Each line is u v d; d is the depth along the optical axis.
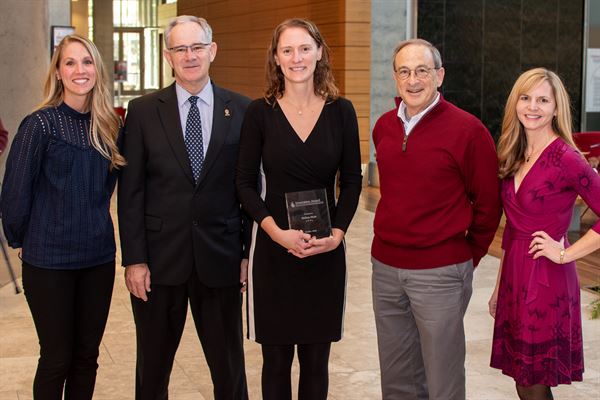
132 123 3.74
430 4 13.16
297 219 3.57
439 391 3.72
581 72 13.69
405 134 3.65
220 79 18.80
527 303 3.55
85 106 3.65
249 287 3.75
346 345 5.68
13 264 7.91
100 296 3.72
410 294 3.71
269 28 15.87
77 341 3.74
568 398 4.73
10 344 5.65
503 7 13.34
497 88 13.48
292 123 3.64
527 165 3.59
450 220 3.63
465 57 13.30
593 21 13.60
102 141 3.63
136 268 3.73
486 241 3.75
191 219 3.74
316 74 3.70
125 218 3.73
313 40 3.60
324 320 3.73
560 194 3.53
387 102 13.36
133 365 5.29
